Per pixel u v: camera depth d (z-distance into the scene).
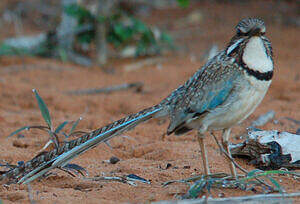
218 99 7.85
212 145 11.34
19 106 15.41
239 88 7.75
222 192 8.08
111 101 15.73
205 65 8.25
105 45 21.42
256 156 9.82
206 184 8.00
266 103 15.34
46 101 15.71
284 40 24.20
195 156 10.49
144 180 8.92
